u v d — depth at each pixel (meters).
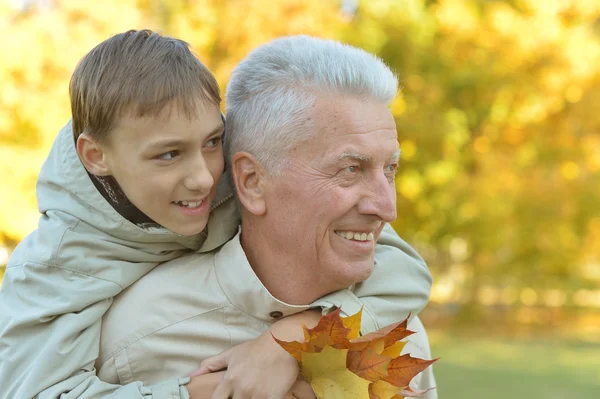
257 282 1.60
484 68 11.52
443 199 11.38
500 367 8.66
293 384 1.50
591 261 14.39
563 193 11.59
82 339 1.57
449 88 11.62
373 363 1.43
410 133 10.89
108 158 1.55
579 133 12.16
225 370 1.57
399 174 11.29
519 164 11.80
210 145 1.58
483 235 11.72
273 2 8.79
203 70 1.56
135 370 1.63
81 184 1.60
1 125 7.38
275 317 1.64
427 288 1.79
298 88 1.55
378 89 1.57
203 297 1.65
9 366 1.54
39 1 8.00
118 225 1.60
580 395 6.86
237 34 8.58
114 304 1.66
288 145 1.55
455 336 12.11
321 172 1.54
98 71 1.52
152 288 1.66
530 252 12.24
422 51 11.27
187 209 1.57
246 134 1.61
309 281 1.62
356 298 1.65
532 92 11.70
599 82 11.76
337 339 1.42
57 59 7.44
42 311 1.55
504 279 12.98
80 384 1.53
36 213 7.56
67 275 1.59
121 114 1.50
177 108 1.50
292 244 1.59
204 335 1.63
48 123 7.40
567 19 12.03
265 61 1.62
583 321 14.12
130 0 7.99
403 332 1.47
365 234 1.58
